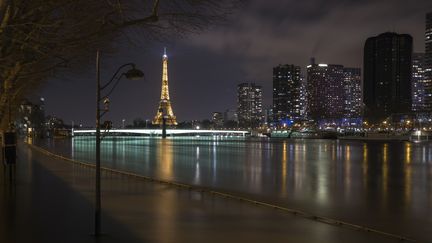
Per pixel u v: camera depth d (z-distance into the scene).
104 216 16.95
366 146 147.50
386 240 14.63
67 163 45.66
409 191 33.47
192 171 49.00
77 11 12.66
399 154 102.06
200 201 21.33
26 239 13.16
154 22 12.05
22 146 90.31
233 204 20.58
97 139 13.73
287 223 16.55
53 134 183.50
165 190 25.31
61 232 14.10
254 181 38.88
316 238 14.35
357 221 19.95
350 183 39.56
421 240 15.90
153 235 14.02
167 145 145.12
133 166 53.50
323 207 24.11
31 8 11.96
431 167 64.81
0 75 21.44
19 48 13.23
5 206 18.80
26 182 27.89
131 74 13.45
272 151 111.94
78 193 23.08
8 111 35.34
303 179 42.31
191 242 13.27
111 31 12.22
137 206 19.50
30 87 33.78
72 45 12.93
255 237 14.18
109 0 12.02
